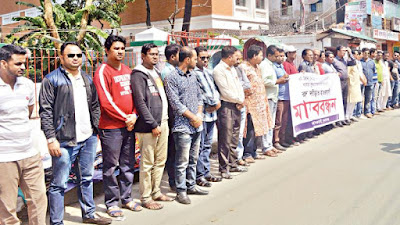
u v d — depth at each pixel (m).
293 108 7.83
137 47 8.59
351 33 15.42
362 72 11.07
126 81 4.56
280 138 7.86
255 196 5.12
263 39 10.56
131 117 4.48
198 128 5.04
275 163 6.77
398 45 25.22
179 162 4.98
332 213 4.47
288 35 16.31
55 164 4.05
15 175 3.58
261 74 7.01
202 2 19.05
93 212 4.40
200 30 19.27
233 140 6.18
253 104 6.67
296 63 16.05
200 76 5.49
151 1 21.47
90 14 15.74
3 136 3.49
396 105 13.72
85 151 4.29
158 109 4.73
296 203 4.82
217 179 5.82
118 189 4.62
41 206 3.80
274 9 23.70
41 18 13.88
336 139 8.63
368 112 11.77
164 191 5.52
